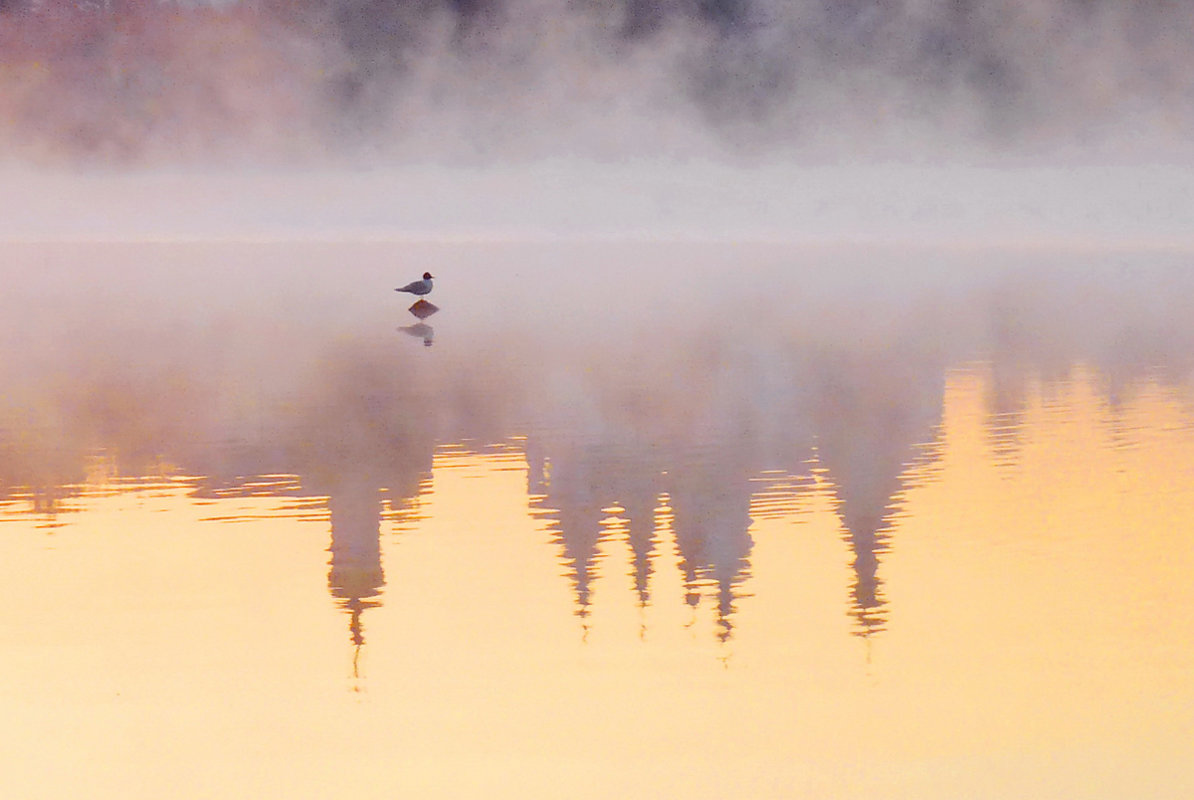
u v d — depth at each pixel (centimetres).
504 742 4516
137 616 5656
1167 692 4744
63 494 7544
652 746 4475
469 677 5041
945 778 4219
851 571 6034
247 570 6228
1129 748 4359
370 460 8319
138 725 4678
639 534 6669
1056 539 6419
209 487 7700
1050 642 5184
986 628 5338
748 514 7006
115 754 4469
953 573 5956
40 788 4259
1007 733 4491
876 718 4631
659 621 5547
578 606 5741
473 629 5497
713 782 4225
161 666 5153
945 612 5512
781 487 7544
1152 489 7262
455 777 4297
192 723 4694
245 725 4669
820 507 7100
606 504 7300
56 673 5081
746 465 8100
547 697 4856
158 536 6744
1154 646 5119
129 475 7950
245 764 4397
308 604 5791
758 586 5903
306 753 4453
